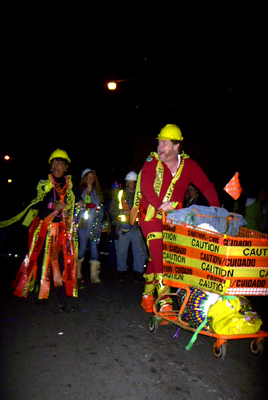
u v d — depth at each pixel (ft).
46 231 15.14
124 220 20.47
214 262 10.65
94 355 11.44
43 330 13.37
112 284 20.43
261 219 23.58
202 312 11.39
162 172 13.70
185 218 11.87
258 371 10.71
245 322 10.93
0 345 12.02
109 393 9.34
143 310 15.94
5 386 9.57
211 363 11.11
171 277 12.26
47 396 9.16
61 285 15.35
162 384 9.82
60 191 15.14
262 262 10.67
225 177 42.19
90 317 14.87
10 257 28.12
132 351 11.80
